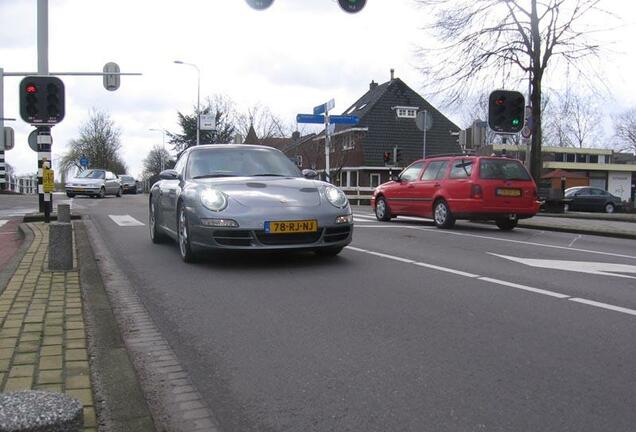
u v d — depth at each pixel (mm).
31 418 2027
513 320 4930
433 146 43656
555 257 8555
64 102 12359
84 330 4332
